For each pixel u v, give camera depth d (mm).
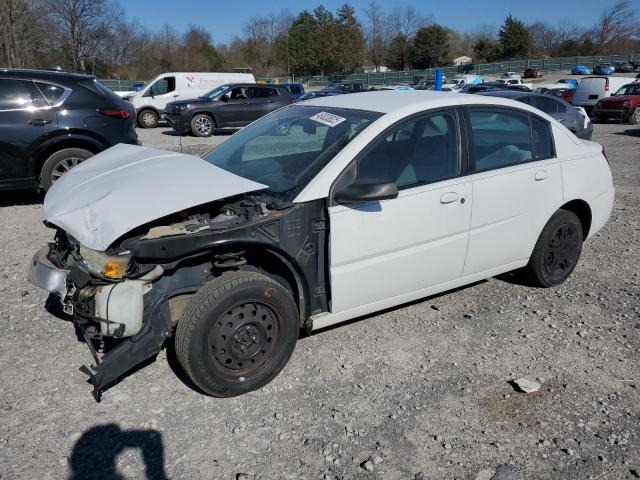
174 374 3496
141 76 64625
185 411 3143
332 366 3584
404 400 3252
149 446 2867
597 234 6449
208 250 3070
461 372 3537
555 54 89750
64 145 7352
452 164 3873
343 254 3430
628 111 20547
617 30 85500
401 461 2777
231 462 2764
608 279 5020
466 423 3059
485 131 4070
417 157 3721
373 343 3863
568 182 4512
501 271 4395
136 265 2994
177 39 74750
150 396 3271
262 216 3219
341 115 3885
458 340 3920
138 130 20406
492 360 3676
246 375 3242
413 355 3725
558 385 3404
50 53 55594
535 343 3891
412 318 4227
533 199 4293
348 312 3627
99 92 7613
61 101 7258
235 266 3281
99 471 2697
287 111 4473
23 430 2971
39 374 3473
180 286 3207
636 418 3094
